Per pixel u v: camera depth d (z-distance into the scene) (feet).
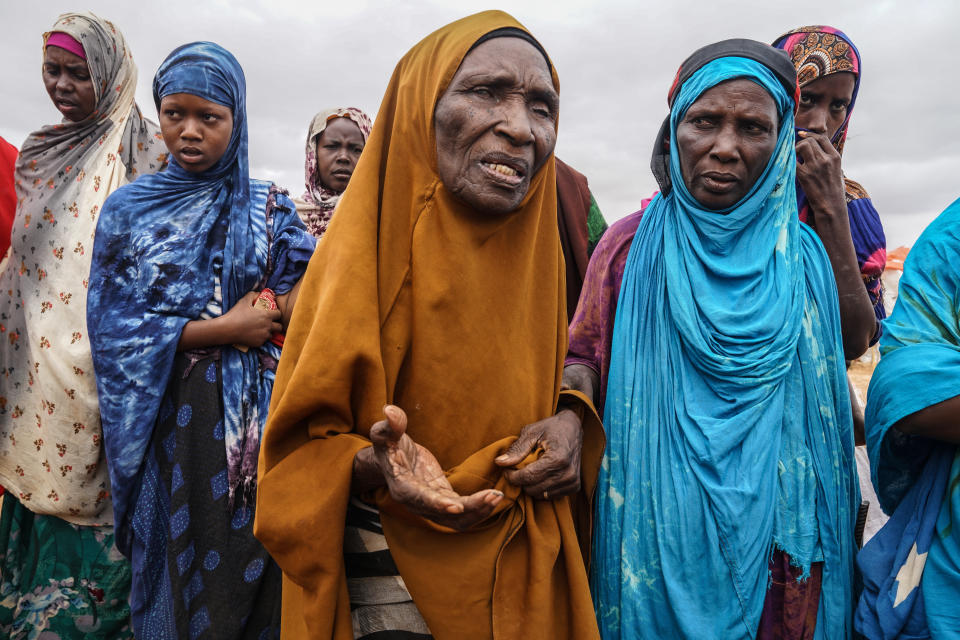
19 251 9.75
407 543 5.42
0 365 9.73
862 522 6.63
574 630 5.62
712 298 6.06
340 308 5.29
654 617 5.81
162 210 8.54
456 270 5.56
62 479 9.07
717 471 5.71
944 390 5.44
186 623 7.50
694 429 5.88
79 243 9.58
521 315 5.82
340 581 5.41
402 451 4.75
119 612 9.26
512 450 5.48
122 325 8.03
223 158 8.90
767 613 5.82
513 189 5.32
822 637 5.87
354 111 14.57
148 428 7.90
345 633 5.41
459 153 5.33
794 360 6.14
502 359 5.66
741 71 5.91
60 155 10.10
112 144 10.25
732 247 6.31
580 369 6.76
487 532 5.48
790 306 6.11
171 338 7.95
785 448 5.98
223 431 7.95
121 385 7.93
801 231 6.59
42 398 9.22
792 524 5.86
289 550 5.34
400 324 5.64
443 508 4.50
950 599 5.51
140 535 7.82
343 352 5.23
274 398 5.69
